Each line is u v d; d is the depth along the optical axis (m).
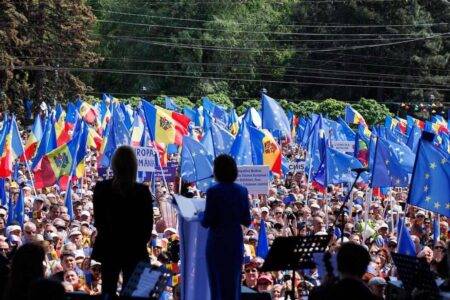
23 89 80.12
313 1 112.88
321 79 111.81
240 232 13.81
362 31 109.75
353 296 11.40
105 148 35.34
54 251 21.84
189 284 14.35
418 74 106.19
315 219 26.56
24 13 82.75
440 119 55.09
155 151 30.83
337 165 34.03
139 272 12.80
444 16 109.50
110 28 113.69
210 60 113.31
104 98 59.53
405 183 31.28
